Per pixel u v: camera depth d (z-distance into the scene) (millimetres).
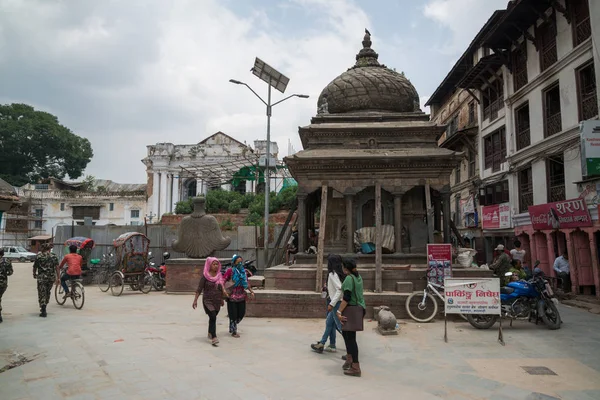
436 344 7559
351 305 5926
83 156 64250
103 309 11508
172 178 48375
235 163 44594
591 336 8281
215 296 7648
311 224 13312
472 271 10078
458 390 5332
